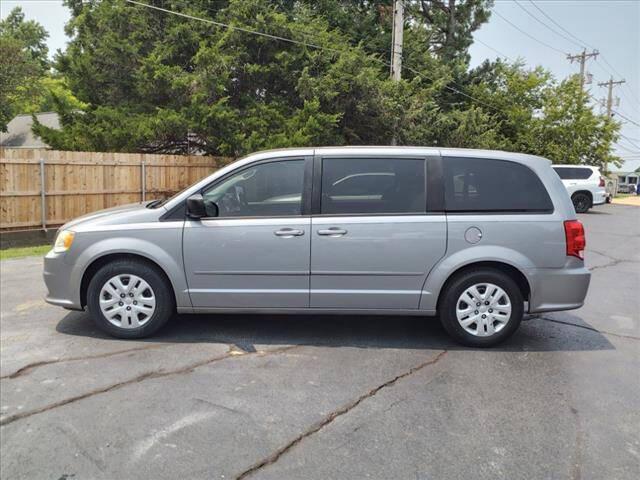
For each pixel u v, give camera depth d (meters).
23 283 7.29
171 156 13.19
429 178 4.84
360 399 3.79
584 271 4.85
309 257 4.78
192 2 16.70
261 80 15.95
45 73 48.72
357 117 17.44
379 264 4.77
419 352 4.75
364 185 4.85
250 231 4.79
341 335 5.17
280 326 5.40
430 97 20.38
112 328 4.92
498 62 30.73
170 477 2.87
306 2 21.94
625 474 2.95
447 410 3.65
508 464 3.03
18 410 3.57
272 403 3.71
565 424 3.48
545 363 4.54
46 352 4.61
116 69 15.62
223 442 3.21
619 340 5.19
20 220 10.71
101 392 3.85
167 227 4.83
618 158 32.44
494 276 4.79
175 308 5.09
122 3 15.35
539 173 4.91
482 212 4.80
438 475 2.91
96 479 2.85
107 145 13.62
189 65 15.84
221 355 4.59
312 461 3.03
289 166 4.90
